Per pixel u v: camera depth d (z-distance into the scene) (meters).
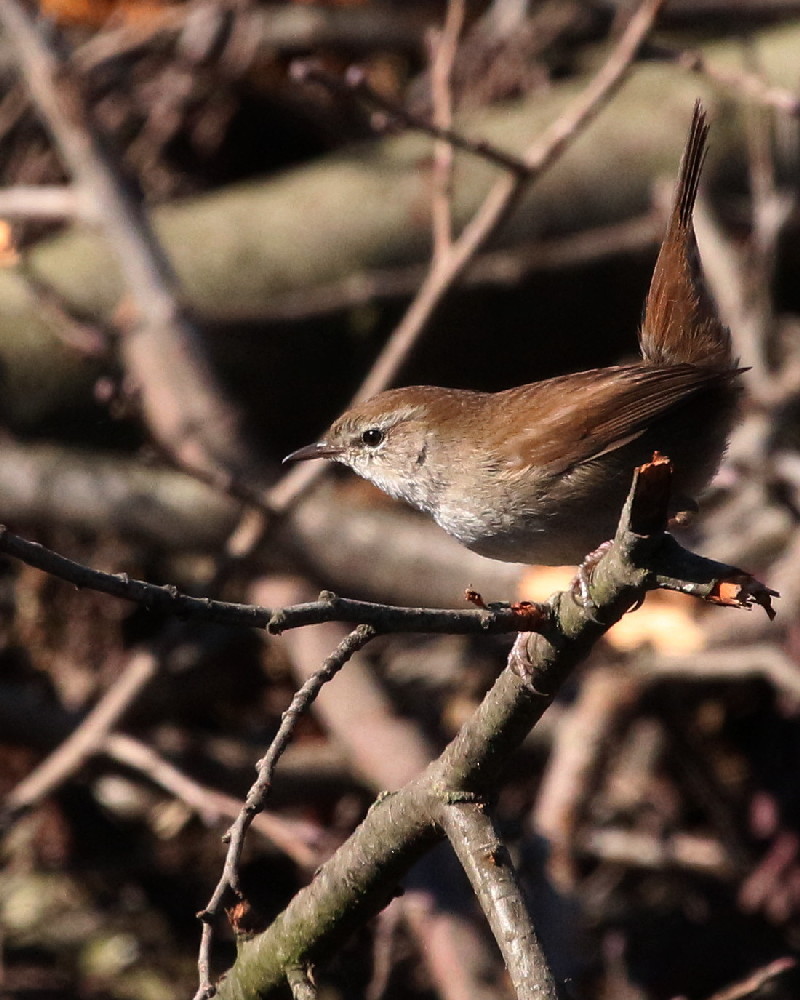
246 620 4.58
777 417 10.73
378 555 11.52
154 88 13.91
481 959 9.12
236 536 10.55
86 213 11.96
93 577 4.42
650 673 10.26
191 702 11.96
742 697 11.74
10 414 12.45
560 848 9.73
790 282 13.68
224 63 13.55
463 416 7.20
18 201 12.09
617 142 13.26
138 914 11.55
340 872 5.59
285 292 12.91
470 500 7.08
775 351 11.77
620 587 5.00
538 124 13.40
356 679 10.76
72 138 12.05
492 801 5.40
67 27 14.59
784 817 10.72
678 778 11.56
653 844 10.59
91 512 11.91
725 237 12.29
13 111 14.05
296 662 10.98
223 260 12.88
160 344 11.88
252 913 5.85
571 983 5.16
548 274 13.03
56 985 10.98
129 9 14.51
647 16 9.00
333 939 5.64
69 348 11.95
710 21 14.41
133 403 9.37
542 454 6.84
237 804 9.18
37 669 12.55
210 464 11.64
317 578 11.67
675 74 13.80
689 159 6.85
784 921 10.64
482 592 11.22
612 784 11.34
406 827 5.46
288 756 11.52
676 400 6.70
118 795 11.79
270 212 13.13
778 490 10.20
